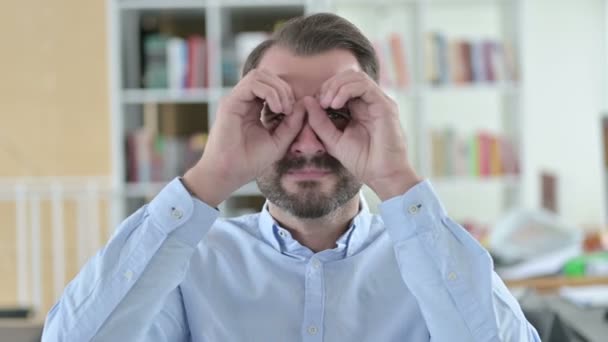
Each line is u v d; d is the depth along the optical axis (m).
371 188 1.22
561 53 4.82
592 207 4.83
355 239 1.35
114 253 1.19
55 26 3.62
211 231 1.39
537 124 4.84
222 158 1.20
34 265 3.61
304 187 1.23
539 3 4.80
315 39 1.26
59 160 3.63
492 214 4.82
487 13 4.68
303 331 1.29
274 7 3.92
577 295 2.20
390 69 3.96
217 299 1.31
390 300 1.31
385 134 1.19
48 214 3.63
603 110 4.82
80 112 3.63
